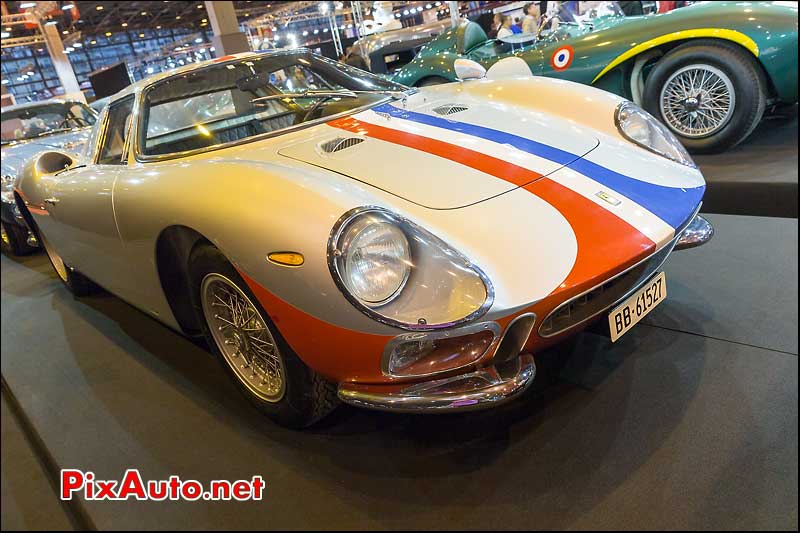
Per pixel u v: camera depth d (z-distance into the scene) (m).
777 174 2.61
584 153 1.51
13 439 1.69
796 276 1.76
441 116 1.75
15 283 3.39
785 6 2.90
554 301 1.10
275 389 1.42
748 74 2.92
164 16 14.46
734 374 1.37
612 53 3.42
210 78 2.05
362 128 1.69
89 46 13.99
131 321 2.39
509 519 1.09
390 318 1.05
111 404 1.75
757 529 0.99
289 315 1.15
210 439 1.49
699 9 3.12
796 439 1.15
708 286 1.80
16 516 1.38
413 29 6.79
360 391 1.18
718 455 1.15
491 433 1.32
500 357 1.15
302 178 1.21
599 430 1.27
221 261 1.29
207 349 1.99
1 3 9.58
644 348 1.53
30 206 2.39
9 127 4.86
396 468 1.27
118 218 1.60
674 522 1.03
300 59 2.24
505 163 1.40
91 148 2.13
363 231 1.07
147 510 1.29
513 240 1.16
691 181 1.51
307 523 1.17
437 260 1.08
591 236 1.21
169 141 1.90
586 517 1.06
